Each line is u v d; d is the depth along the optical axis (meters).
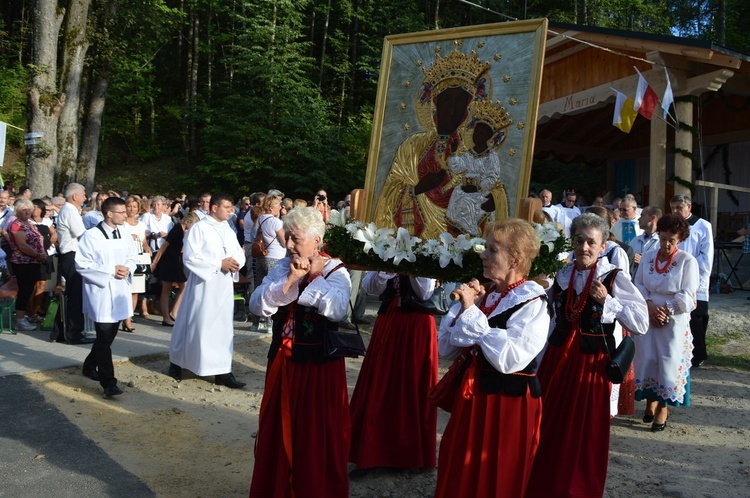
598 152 19.14
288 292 3.41
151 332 8.79
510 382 3.10
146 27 22.47
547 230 3.54
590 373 3.72
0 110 26.20
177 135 31.41
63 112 17.19
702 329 7.15
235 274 6.87
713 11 32.03
